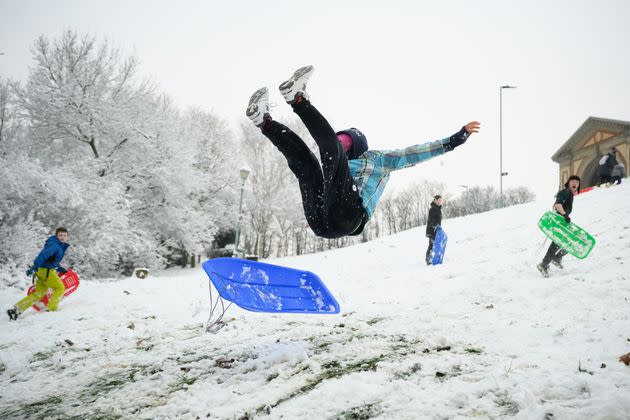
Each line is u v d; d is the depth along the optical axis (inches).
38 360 199.0
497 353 130.3
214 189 1310.3
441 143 120.6
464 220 793.6
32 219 662.5
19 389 155.7
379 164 121.0
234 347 178.7
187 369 153.1
